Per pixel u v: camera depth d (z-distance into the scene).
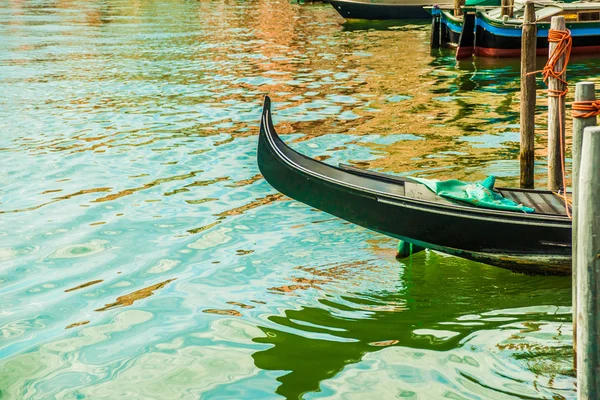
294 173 7.92
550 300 7.12
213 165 11.80
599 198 4.29
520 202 7.91
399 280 7.61
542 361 6.03
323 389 5.76
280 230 9.05
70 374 6.05
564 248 7.29
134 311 7.08
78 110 16.03
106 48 26.47
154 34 30.95
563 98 8.48
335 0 33.28
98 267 8.07
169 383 5.89
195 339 6.55
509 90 17.55
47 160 12.09
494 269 7.87
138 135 13.76
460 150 12.16
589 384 4.49
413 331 6.59
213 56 24.42
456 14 24.59
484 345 6.32
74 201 10.12
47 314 7.04
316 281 7.64
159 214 9.63
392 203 7.44
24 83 19.45
